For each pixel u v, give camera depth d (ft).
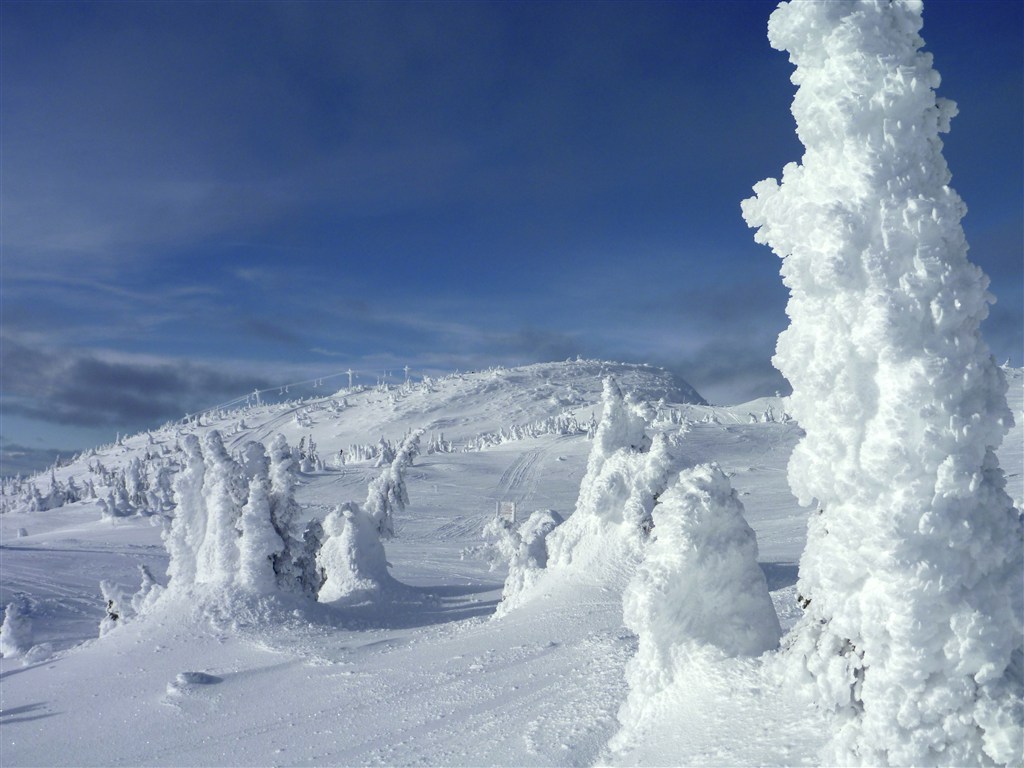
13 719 40.98
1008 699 10.98
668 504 18.83
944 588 10.97
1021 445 159.63
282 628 54.29
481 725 26.63
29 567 133.18
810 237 12.33
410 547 161.38
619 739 17.48
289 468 61.52
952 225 11.60
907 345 11.28
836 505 12.54
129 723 37.86
